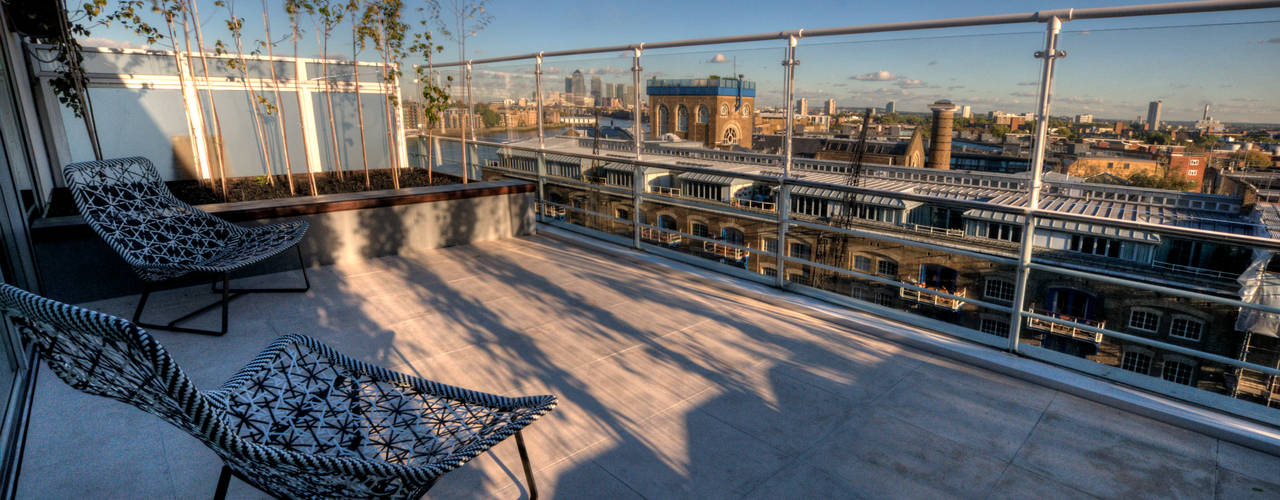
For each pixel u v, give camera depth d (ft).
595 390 9.45
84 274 13.20
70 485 7.09
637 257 16.62
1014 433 8.20
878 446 7.92
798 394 9.29
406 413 6.16
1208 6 7.48
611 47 16.16
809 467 7.49
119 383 4.35
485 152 21.97
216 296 13.79
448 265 16.55
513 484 7.17
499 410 6.27
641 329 11.89
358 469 4.42
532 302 13.48
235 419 5.54
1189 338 22.75
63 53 16.80
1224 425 8.00
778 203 13.23
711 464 7.55
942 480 7.23
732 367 10.22
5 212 10.69
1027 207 9.45
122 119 23.27
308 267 16.20
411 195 17.48
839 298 12.61
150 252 12.03
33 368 9.70
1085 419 8.52
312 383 6.21
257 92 25.75
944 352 10.52
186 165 24.99
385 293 14.14
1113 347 25.31
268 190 19.88
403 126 25.07
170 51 23.95
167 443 8.00
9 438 7.44
